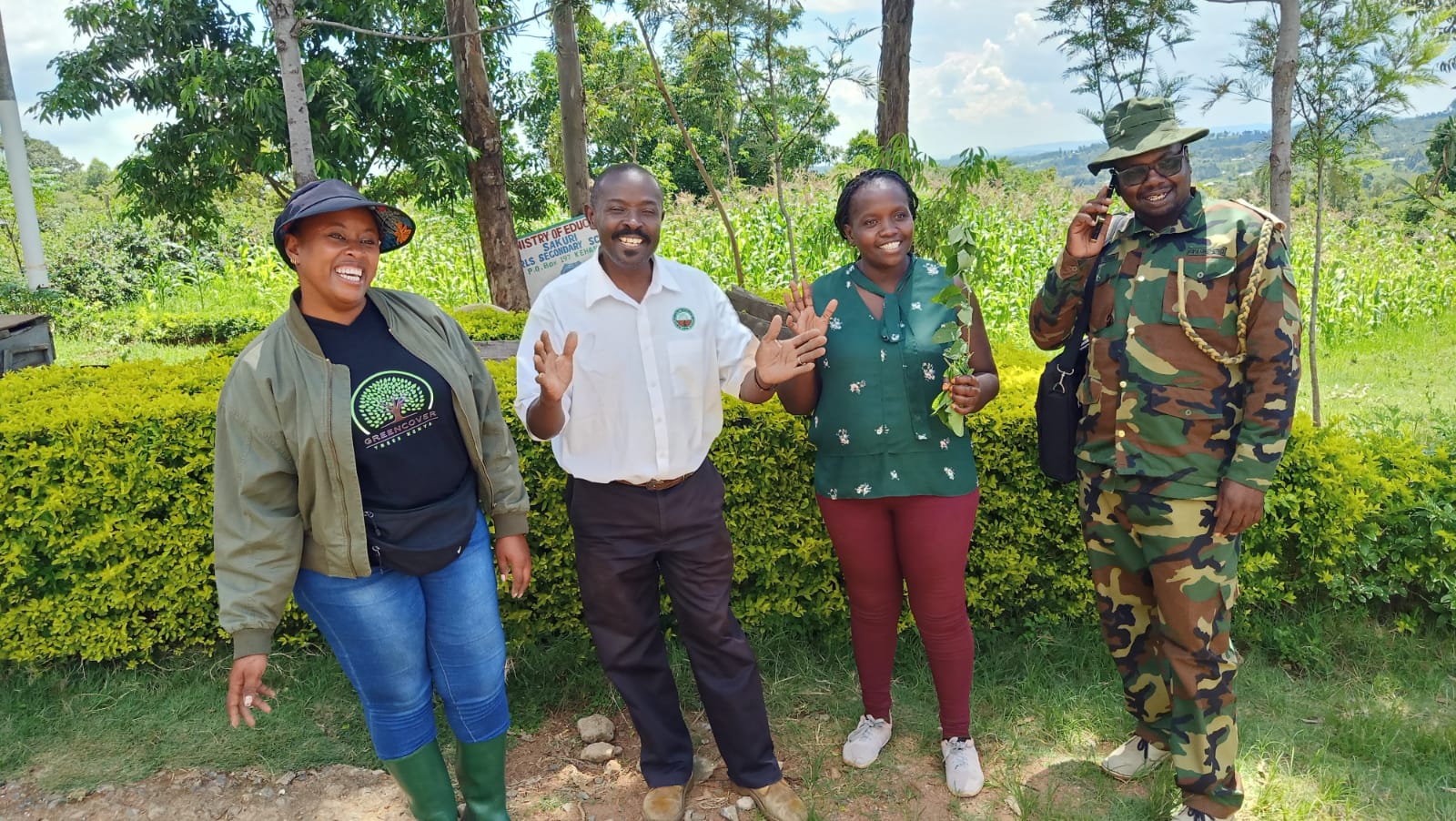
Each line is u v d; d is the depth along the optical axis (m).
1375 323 10.20
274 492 2.06
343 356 2.09
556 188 10.42
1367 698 3.18
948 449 2.59
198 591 3.36
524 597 3.45
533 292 6.45
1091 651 3.45
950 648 2.71
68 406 3.38
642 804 2.74
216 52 8.13
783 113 6.02
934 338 2.48
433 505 2.20
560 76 8.20
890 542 2.71
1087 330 2.58
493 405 2.43
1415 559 3.50
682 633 2.61
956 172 5.59
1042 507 3.46
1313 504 3.41
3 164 16.12
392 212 2.12
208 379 3.99
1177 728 2.49
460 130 9.08
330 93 8.03
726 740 2.62
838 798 2.73
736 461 3.35
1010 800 2.72
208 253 15.43
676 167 22.66
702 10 5.70
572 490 2.52
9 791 2.78
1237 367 2.32
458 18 7.41
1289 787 2.71
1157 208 2.33
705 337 2.47
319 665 3.38
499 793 2.50
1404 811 2.62
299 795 2.77
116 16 8.34
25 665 3.34
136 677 3.35
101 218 16.94
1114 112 2.38
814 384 2.66
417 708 2.30
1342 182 4.95
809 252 10.12
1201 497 2.35
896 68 6.09
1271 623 3.54
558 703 3.27
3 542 3.18
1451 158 5.41
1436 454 3.65
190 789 2.79
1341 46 4.18
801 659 3.45
